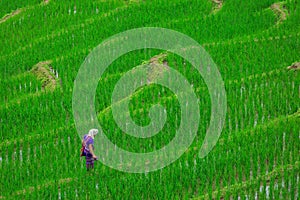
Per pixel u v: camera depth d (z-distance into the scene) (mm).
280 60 25125
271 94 22344
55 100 23031
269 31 28391
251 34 28516
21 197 17078
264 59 25344
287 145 18906
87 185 17297
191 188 17188
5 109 22406
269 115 21328
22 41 29906
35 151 19922
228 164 17891
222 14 30734
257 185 16844
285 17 30047
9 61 27438
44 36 30250
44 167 18578
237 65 24828
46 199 16969
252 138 19266
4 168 18734
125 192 16812
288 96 21953
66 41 28938
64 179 17969
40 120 21781
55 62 26453
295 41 26766
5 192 17562
